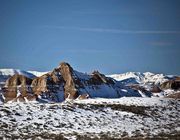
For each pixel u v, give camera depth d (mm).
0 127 66500
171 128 85812
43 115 81312
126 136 67438
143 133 74000
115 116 92250
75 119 82750
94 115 89625
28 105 89750
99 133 70438
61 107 91250
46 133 65625
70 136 62938
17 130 65812
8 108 82938
